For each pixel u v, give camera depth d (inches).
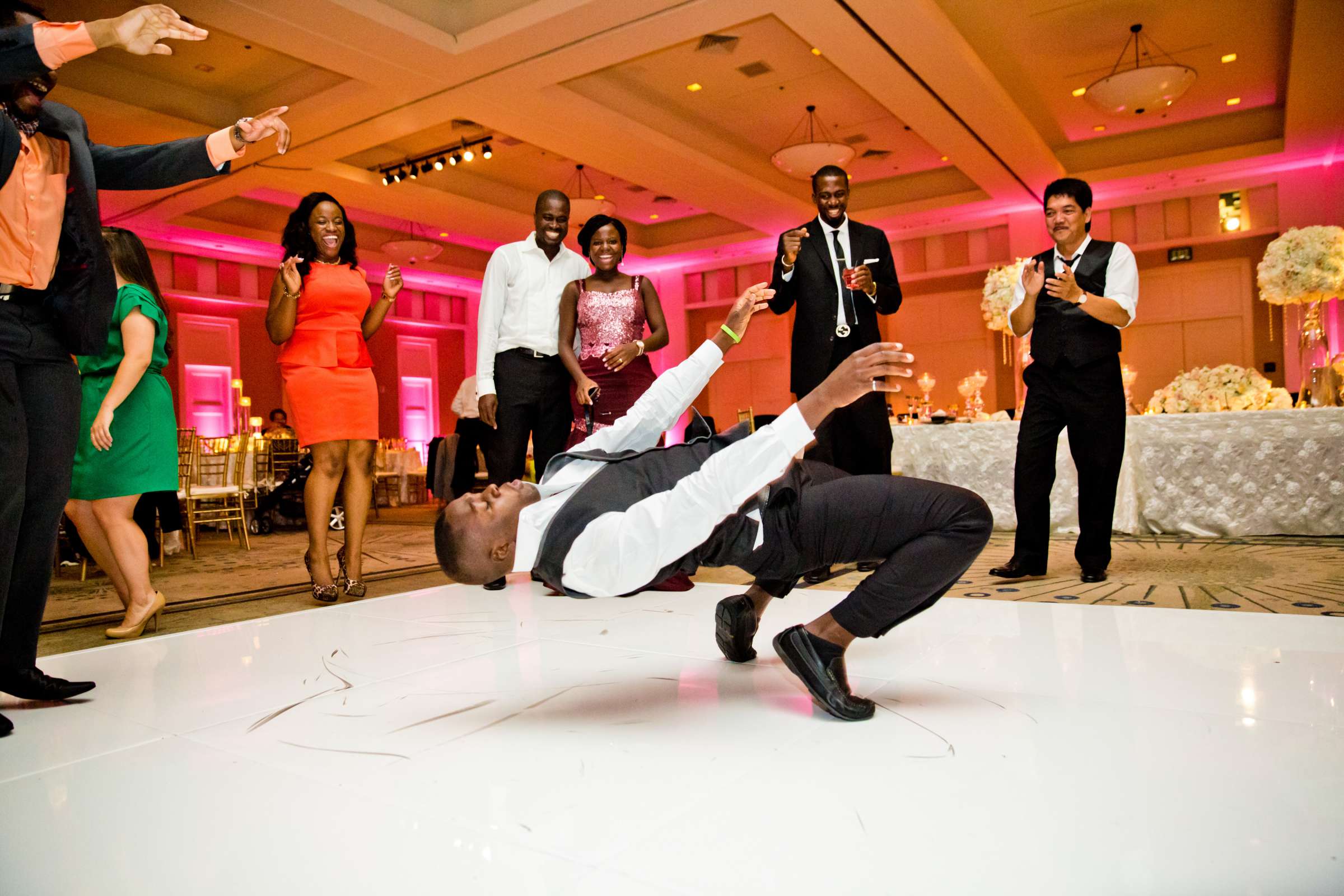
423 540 242.7
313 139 334.6
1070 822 42.3
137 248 108.0
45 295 70.7
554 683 72.5
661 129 362.3
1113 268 122.0
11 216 66.5
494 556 56.3
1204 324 437.1
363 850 42.1
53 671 85.2
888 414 130.5
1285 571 127.7
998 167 392.2
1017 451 129.7
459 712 64.9
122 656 90.7
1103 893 35.4
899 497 59.2
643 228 552.4
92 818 47.5
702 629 93.4
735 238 516.4
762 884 37.1
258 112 321.7
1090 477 122.6
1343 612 93.4
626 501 55.2
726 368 580.1
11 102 63.7
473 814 45.9
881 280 128.6
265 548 239.8
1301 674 68.1
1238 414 182.1
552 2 247.9
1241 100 372.5
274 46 259.1
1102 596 108.7
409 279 567.2
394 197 412.2
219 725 64.6
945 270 495.5
